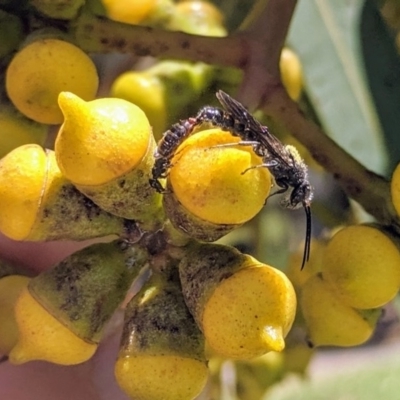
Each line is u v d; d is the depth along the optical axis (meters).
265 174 0.12
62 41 0.13
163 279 0.13
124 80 0.15
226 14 0.17
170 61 0.15
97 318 0.13
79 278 0.13
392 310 0.22
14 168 0.13
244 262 0.12
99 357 0.18
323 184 0.17
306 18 0.18
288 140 0.15
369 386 0.19
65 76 0.13
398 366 0.19
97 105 0.12
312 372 0.19
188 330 0.13
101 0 0.14
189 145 0.12
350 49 0.18
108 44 0.14
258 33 0.14
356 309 0.14
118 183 0.12
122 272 0.13
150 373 0.12
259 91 0.14
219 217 0.12
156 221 0.13
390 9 0.17
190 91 0.15
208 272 0.12
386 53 0.17
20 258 0.16
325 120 0.17
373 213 0.14
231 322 0.12
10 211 0.13
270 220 0.18
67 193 0.13
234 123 0.13
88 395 0.17
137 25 0.14
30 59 0.13
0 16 0.14
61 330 0.13
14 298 0.14
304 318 0.14
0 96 0.14
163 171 0.12
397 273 0.13
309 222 0.14
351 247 0.13
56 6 0.14
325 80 0.18
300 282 0.16
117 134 0.12
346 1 0.18
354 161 0.14
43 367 0.17
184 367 0.12
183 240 0.13
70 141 0.12
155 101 0.15
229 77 0.15
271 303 0.12
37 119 0.14
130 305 0.13
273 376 0.16
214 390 0.16
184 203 0.12
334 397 0.19
